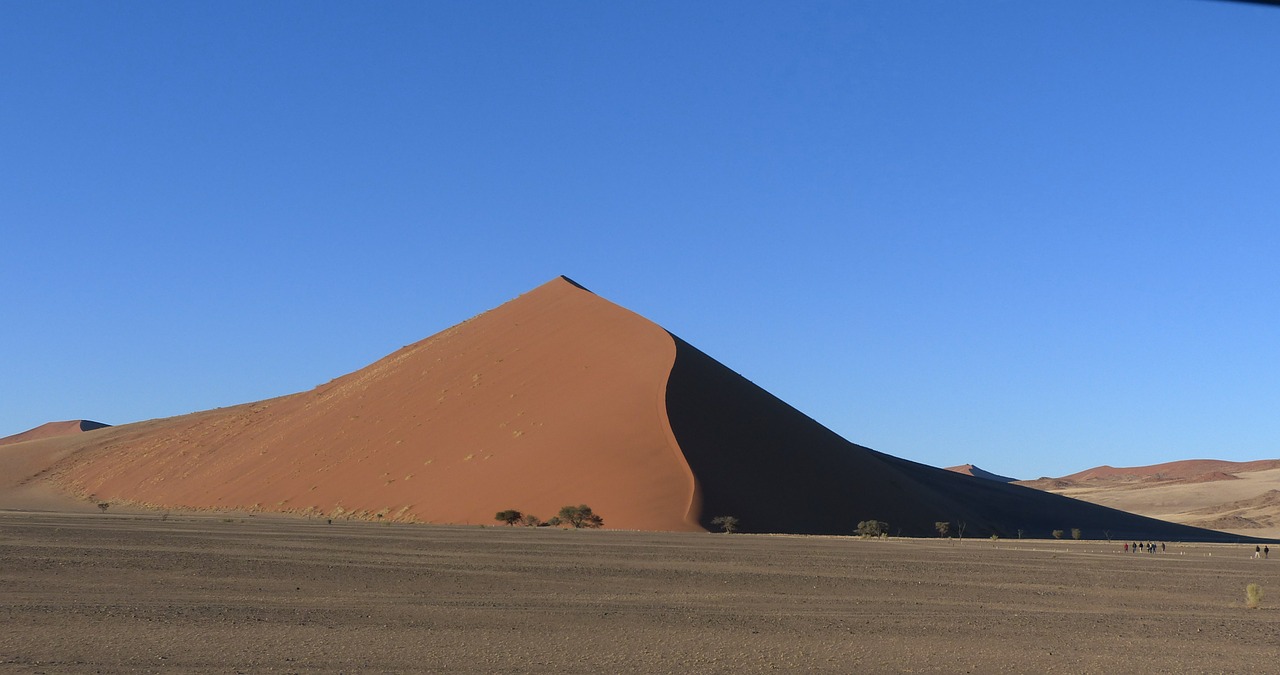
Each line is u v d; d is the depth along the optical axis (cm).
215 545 4109
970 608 2517
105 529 5203
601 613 2191
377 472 9250
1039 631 2081
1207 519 14925
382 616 2045
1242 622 2342
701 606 2397
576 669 1502
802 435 9038
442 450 9144
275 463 10862
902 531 8188
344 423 11050
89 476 14612
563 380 9606
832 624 2108
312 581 2738
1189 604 2778
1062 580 3509
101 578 2678
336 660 1521
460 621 2000
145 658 1497
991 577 3534
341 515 8575
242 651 1576
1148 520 12175
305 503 9231
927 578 3409
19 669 1379
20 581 2530
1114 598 2905
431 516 7819
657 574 3225
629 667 1530
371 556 3691
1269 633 2142
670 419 8062
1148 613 2508
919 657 1697
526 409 9244
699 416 8331
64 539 4166
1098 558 5066
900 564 4041
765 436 8600
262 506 9619
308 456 10544
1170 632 2116
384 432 10188
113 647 1583
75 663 1441
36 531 4734
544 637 1811
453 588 2658
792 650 1733
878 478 9100
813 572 3500
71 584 2509
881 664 1620
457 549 4188
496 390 10012
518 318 11894
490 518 7438
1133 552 6069
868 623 2145
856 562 4059
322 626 1875
